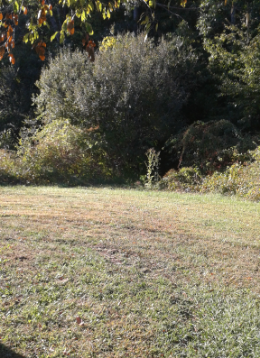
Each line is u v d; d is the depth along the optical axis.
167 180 14.48
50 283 4.93
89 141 16.34
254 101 17.48
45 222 7.30
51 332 4.03
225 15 21.52
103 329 4.14
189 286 5.17
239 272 5.70
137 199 10.48
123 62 17.05
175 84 18.47
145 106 17.31
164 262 5.85
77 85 17.12
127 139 17.05
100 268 5.45
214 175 14.13
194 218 8.42
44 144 15.59
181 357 3.86
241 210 9.65
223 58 18.16
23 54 26.97
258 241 7.02
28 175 14.23
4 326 4.05
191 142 16.62
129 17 24.92
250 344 4.07
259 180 12.98
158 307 4.61
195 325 4.34
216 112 20.27
